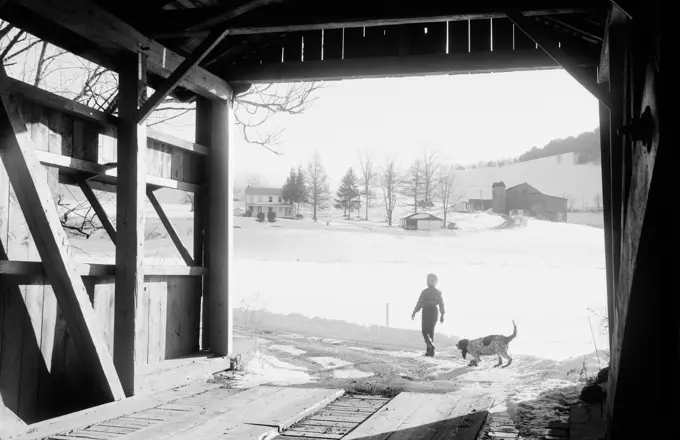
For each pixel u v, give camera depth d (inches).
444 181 4889.3
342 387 299.9
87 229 422.3
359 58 334.0
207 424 214.2
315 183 4936.0
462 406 250.2
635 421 148.4
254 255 2945.4
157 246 2380.7
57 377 244.4
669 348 133.9
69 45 260.8
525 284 1621.6
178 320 331.3
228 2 288.5
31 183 214.1
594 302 1115.3
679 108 110.1
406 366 397.4
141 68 270.1
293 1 279.3
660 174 114.0
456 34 325.1
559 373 351.3
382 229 4141.2
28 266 221.6
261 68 346.0
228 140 348.2
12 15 234.7
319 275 1788.9
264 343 517.7
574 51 304.8
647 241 123.0
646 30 129.6
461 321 795.4
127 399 251.9
